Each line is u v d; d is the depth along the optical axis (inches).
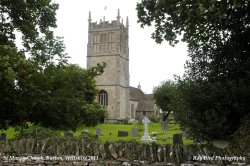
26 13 655.1
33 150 383.9
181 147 338.3
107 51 2733.8
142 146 349.7
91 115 1182.3
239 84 343.3
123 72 2827.3
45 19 732.7
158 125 2046.0
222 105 346.6
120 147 355.9
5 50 530.3
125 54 2903.5
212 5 328.2
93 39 2790.4
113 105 2640.3
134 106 3036.4
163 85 2406.5
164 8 414.9
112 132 1467.8
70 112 698.2
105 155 355.9
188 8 361.1
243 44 385.4
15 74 507.5
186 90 366.9
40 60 676.1
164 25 457.7
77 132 1350.9
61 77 688.4
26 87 573.9
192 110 362.0
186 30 421.7
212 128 337.7
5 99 553.9
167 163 331.6
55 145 378.6
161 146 344.5
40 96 606.9
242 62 374.0
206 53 397.7
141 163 341.1
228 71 375.2
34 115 637.9
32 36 685.3
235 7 326.3
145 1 448.1
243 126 334.6
